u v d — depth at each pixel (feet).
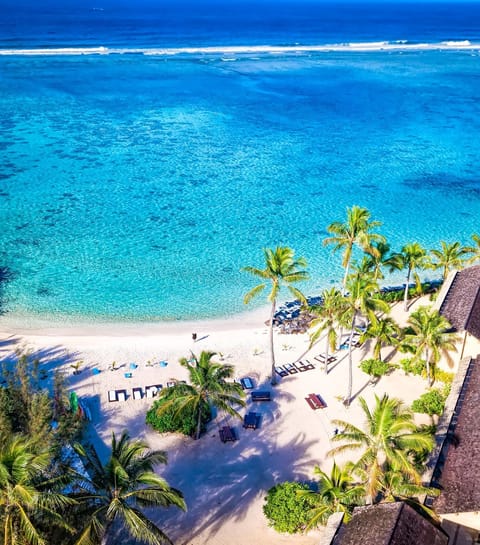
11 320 189.47
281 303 205.36
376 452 100.99
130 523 88.74
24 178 313.73
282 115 461.37
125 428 140.15
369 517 98.07
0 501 81.51
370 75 640.99
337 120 453.17
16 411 117.91
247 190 307.99
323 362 168.76
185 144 380.17
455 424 121.90
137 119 432.66
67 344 175.94
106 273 221.46
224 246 245.45
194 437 137.59
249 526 114.93
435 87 584.81
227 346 176.96
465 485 106.11
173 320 193.36
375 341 178.81
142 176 322.34
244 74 625.82
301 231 261.65
